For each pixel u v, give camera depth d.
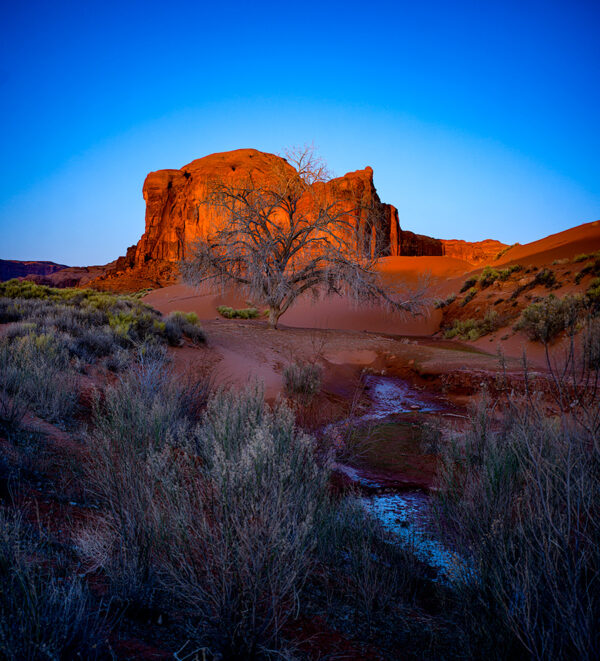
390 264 59.62
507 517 3.52
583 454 2.90
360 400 13.46
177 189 155.88
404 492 6.43
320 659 2.29
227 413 5.54
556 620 2.16
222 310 45.06
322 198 27.64
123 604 2.30
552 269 31.08
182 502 2.73
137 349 12.29
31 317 13.52
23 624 1.71
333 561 3.76
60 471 4.45
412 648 2.60
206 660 2.04
